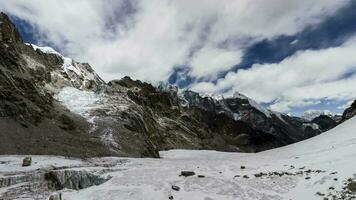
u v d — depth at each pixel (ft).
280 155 137.80
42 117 203.21
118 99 335.06
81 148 179.83
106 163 129.49
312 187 79.87
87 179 99.86
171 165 120.88
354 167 80.74
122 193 84.17
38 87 256.32
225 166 117.50
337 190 73.41
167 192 85.40
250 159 134.62
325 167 90.07
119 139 217.56
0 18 292.40
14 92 205.05
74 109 263.90
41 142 168.35
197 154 286.66
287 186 85.35
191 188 88.53
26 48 329.31
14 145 152.35
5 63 242.99
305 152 127.13
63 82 336.90
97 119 245.86
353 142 111.45
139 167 115.44
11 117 179.73
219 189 87.35
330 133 159.74
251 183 91.50
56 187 97.19
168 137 399.03
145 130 291.17
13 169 109.70
